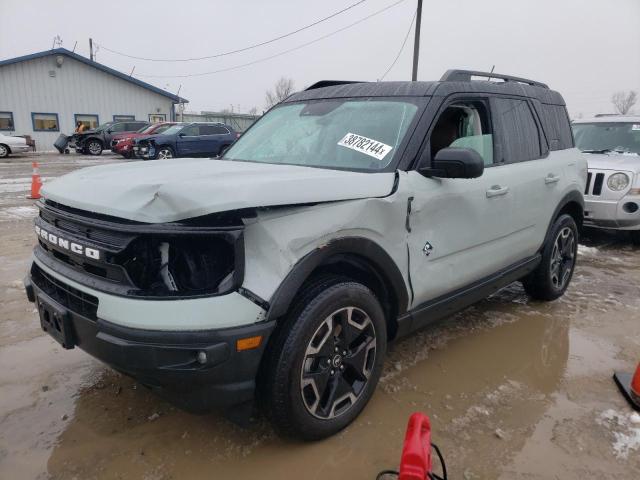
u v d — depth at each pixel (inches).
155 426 109.3
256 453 101.2
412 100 125.9
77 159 870.4
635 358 146.1
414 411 116.1
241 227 84.2
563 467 98.3
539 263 174.1
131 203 85.7
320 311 95.6
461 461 99.5
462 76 138.5
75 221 92.7
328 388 103.1
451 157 108.8
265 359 93.2
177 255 85.8
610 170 259.4
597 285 211.9
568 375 135.1
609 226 265.0
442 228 121.6
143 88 1327.5
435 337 157.2
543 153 169.0
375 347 110.1
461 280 132.2
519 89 164.1
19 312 167.3
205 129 786.2
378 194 104.7
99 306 86.7
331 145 126.0
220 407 89.5
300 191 91.1
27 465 96.8
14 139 882.1
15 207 362.9
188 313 82.7
